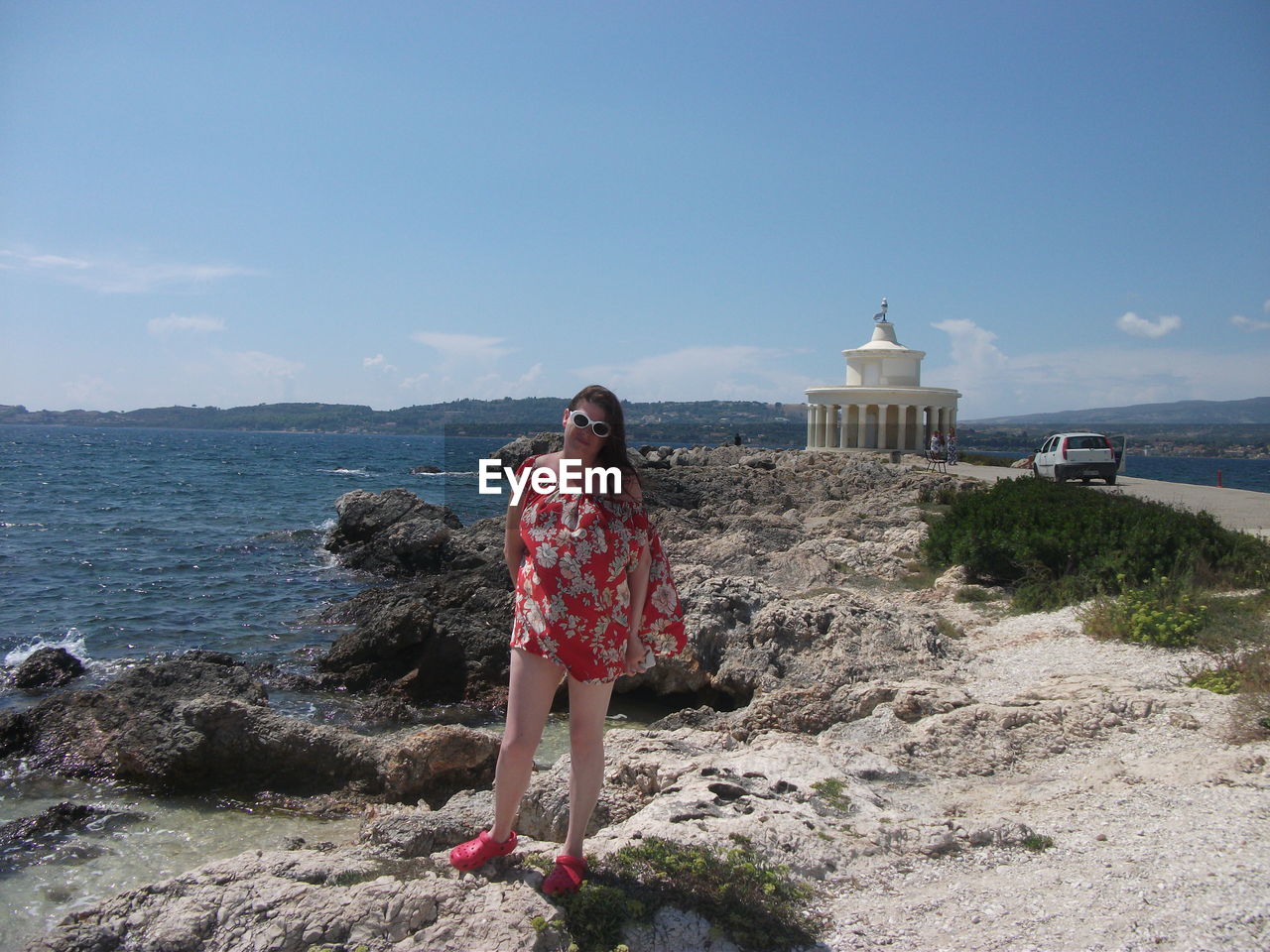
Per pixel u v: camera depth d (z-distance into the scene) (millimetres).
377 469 77500
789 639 11680
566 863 3975
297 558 27094
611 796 6125
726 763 6422
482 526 24984
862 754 6879
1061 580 13305
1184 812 5199
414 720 12109
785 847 4613
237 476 65875
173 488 53469
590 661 3863
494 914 3725
